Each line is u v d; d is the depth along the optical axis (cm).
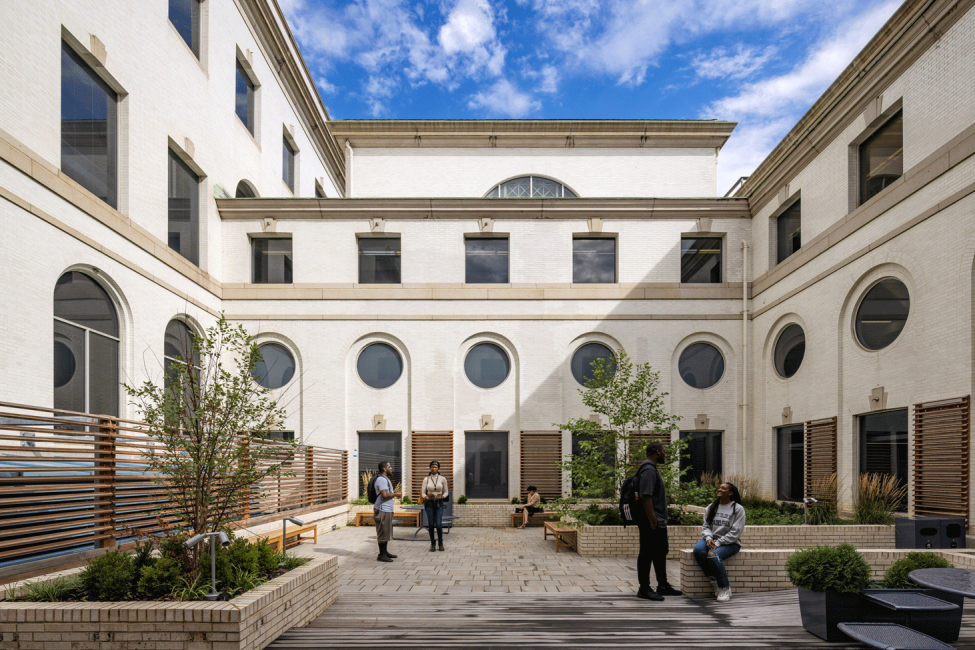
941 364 989
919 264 1050
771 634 573
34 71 985
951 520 932
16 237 929
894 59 1120
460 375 1744
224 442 653
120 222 1196
